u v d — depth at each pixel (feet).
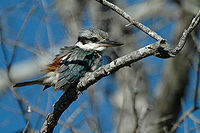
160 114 41.81
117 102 39.93
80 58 30.01
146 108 37.65
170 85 44.47
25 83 28.73
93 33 33.24
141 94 41.16
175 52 22.04
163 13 44.68
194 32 38.78
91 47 32.76
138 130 34.58
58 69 29.40
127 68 39.01
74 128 33.99
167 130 38.75
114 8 23.68
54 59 31.55
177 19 44.93
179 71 44.75
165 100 43.39
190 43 42.68
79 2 41.47
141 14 43.80
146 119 39.99
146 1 45.27
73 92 25.48
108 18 42.42
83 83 25.08
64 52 31.40
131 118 38.22
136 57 22.94
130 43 42.09
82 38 33.35
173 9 45.21
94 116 33.12
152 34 23.07
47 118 26.16
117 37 42.32
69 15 39.75
